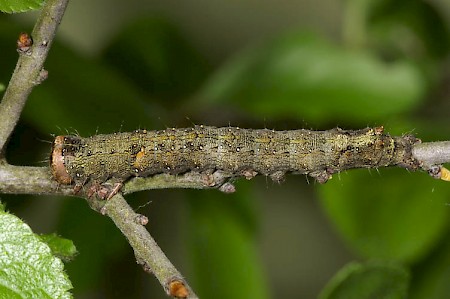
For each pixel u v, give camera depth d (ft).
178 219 0.91
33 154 0.76
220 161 0.69
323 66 0.77
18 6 0.63
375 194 0.76
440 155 0.67
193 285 0.77
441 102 0.82
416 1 0.80
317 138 0.70
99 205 0.65
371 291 0.67
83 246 0.75
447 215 0.76
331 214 0.76
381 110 0.77
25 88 0.64
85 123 0.75
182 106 0.79
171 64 0.80
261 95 0.77
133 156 0.68
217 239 0.77
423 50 0.81
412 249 0.76
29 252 0.62
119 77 0.76
